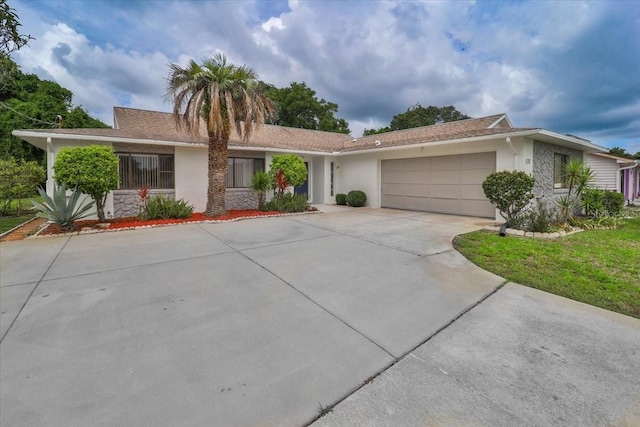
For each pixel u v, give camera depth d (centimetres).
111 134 1023
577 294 413
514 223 857
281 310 363
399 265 534
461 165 1145
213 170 1045
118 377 241
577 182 1043
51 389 227
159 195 1049
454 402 217
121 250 627
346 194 1580
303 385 234
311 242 704
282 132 1792
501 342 296
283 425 196
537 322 336
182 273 489
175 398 219
